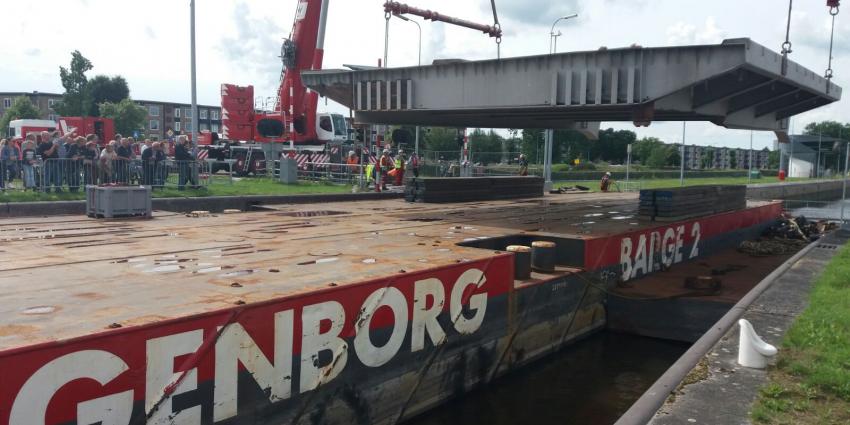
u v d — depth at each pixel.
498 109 16.31
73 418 5.14
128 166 19.39
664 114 18.05
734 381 5.88
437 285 8.98
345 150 38.72
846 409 5.29
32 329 5.48
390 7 31.11
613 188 41.25
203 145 37.84
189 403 5.94
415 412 8.95
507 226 15.31
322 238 12.07
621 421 4.95
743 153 191.00
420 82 17.31
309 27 33.72
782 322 7.89
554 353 12.65
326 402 7.36
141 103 109.44
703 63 13.66
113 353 5.36
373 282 7.86
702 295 14.22
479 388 10.30
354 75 18.56
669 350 13.53
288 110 34.84
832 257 13.44
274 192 23.06
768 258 20.17
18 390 4.83
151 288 7.21
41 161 17.36
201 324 5.99
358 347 7.74
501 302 10.60
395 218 16.41
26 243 10.59
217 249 10.32
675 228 17.72
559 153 90.31
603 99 14.84
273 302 6.63
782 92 16.55
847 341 6.98
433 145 68.31
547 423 9.50
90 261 8.95
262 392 6.61
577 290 13.18
